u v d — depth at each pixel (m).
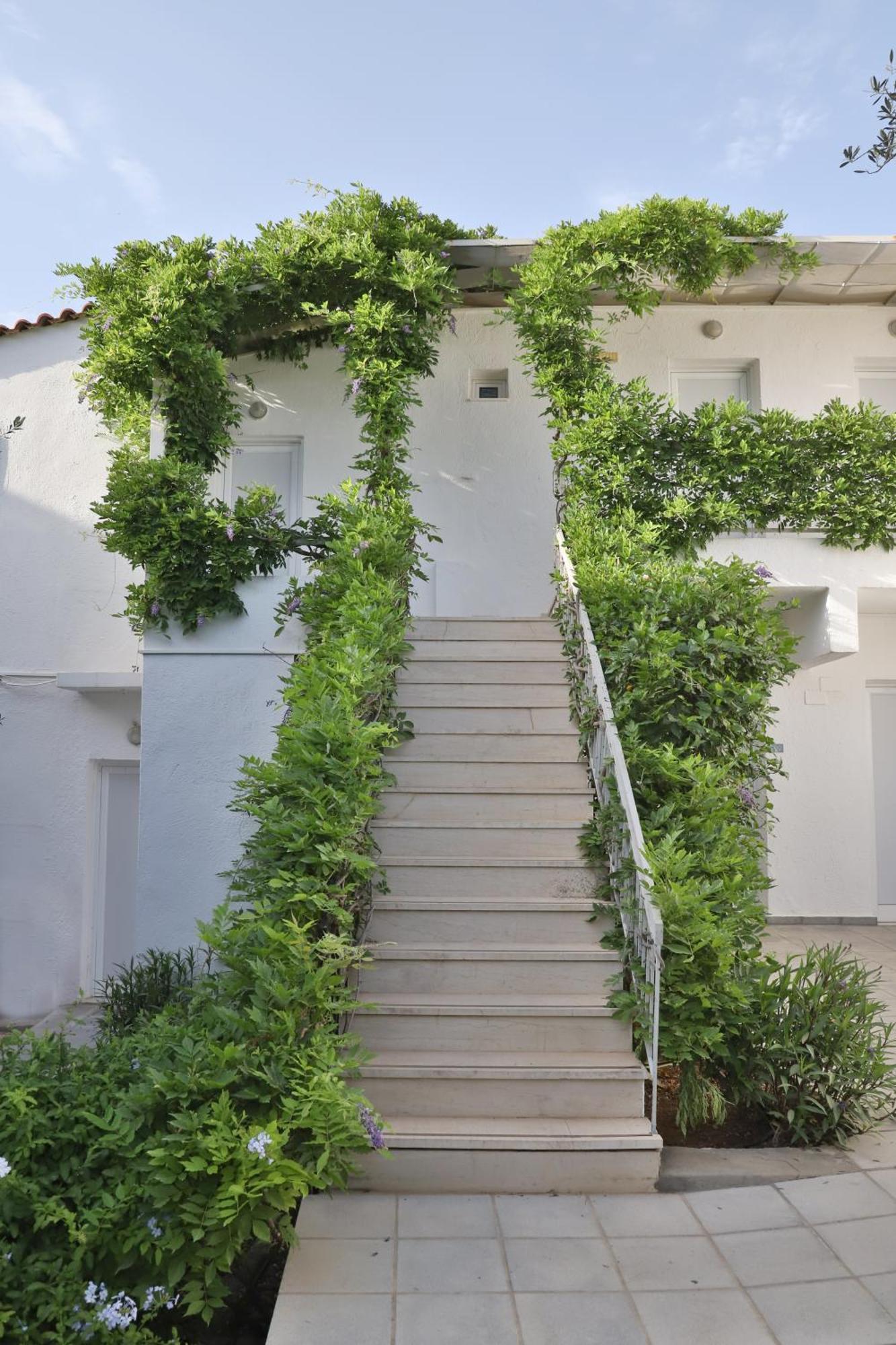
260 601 6.97
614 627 6.32
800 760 10.55
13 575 9.87
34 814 9.54
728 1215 3.81
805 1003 4.78
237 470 9.55
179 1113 3.27
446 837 5.48
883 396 9.72
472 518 9.62
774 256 8.35
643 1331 3.07
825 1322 3.11
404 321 7.74
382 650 5.89
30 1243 3.08
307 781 4.51
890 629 10.73
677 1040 4.39
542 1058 4.39
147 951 6.75
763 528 8.20
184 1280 3.16
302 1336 3.03
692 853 4.98
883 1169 4.20
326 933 4.20
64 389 9.98
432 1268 3.42
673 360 9.55
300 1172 3.13
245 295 7.90
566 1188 4.01
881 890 10.84
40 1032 8.16
